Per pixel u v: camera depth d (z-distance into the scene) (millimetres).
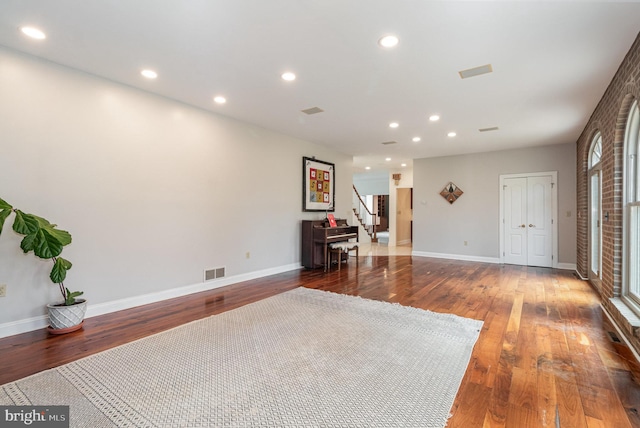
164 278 3785
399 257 7328
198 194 4145
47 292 2885
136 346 2488
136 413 1679
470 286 4504
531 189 6344
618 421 1622
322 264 6016
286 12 2119
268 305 3559
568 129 5004
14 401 1773
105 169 3248
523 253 6414
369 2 2008
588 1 1969
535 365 2215
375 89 3457
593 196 4723
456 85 3326
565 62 2801
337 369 2145
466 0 1979
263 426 1582
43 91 2832
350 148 6633
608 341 2611
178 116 3900
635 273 2902
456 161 7199
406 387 1933
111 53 2713
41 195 2832
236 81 3281
